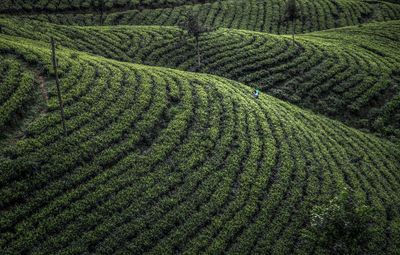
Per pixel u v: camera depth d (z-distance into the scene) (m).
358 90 49.94
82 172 28.69
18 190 25.94
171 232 25.86
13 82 35.78
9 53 42.09
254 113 40.50
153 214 26.78
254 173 31.98
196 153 33.09
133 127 34.94
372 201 31.28
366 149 39.12
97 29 65.88
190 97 41.00
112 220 25.75
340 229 21.20
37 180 26.95
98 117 34.66
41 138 30.36
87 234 24.31
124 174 29.53
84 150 30.47
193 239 25.62
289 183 31.83
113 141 32.47
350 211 21.39
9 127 31.23
